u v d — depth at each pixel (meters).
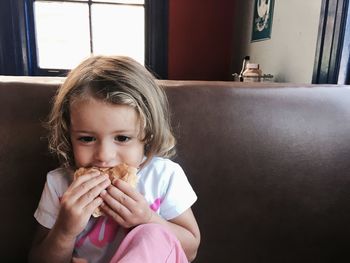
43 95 0.72
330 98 0.82
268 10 1.70
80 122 0.59
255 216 0.82
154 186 0.69
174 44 2.46
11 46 2.25
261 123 0.79
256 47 1.91
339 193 0.84
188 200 0.70
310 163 0.81
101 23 2.48
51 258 0.60
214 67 2.53
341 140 0.82
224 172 0.79
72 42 2.48
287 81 1.46
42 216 0.67
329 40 1.08
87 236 0.66
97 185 0.59
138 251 0.50
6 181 0.73
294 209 0.83
